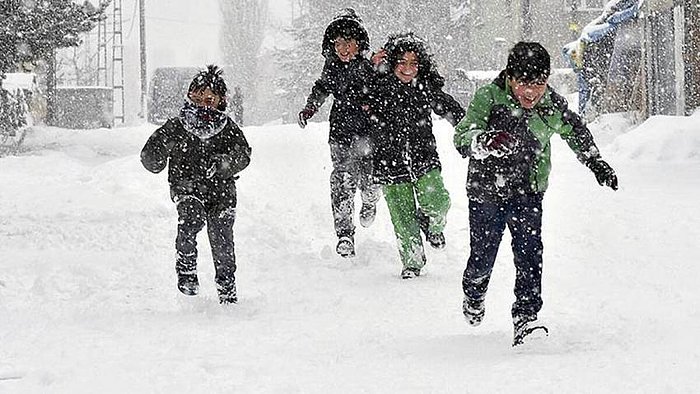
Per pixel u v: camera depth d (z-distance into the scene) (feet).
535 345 17.89
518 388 14.87
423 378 15.93
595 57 95.55
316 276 27.81
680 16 74.64
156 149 23.89
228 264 24.03
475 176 19.02
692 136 57.88
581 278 25.31
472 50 189.47
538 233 18.72
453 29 197.67
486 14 179.83
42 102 127.65
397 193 27.35
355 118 29.76
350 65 29.81
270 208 39.32
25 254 31.45
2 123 89.97
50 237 33.81
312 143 63.16
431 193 27.63
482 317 19.54
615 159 59.06
